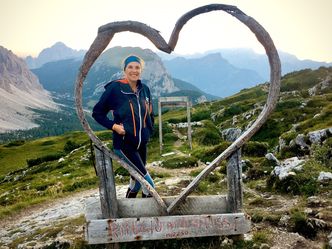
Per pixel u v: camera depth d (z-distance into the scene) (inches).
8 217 257.9
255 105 1090.1
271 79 96.3
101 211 100.8
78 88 94.0
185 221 98.8
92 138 97.5
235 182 103.0
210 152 399.9
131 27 91.5
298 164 199.6
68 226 153.3
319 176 175.8
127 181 330.0
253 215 134.0
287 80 1502.2
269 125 644.1
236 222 100.9
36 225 200.4
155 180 272.8
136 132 100.5
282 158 303.4
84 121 96.0
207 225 99.7
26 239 152.9
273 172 198.2
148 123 104.3
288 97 1072.2
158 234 97.9
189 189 99.7
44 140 1518.2
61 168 583.8
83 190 333.4
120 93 100.5
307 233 117.3
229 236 109.1
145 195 107.7
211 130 652.1
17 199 352.8
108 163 98.7
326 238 112.4
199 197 105.3
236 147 100.8
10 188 520.4
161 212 101.7
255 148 368.5
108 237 96.0
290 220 124.4
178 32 90.3
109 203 98.9
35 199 312.7
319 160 222.4
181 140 595.8
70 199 294.0
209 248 104.8
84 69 92.7
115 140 102.4
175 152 486.9
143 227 97.2
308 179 175.9
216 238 108.2
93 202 104.0
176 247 107.2
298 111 676.1
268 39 93.5
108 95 100.9
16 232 192.9
